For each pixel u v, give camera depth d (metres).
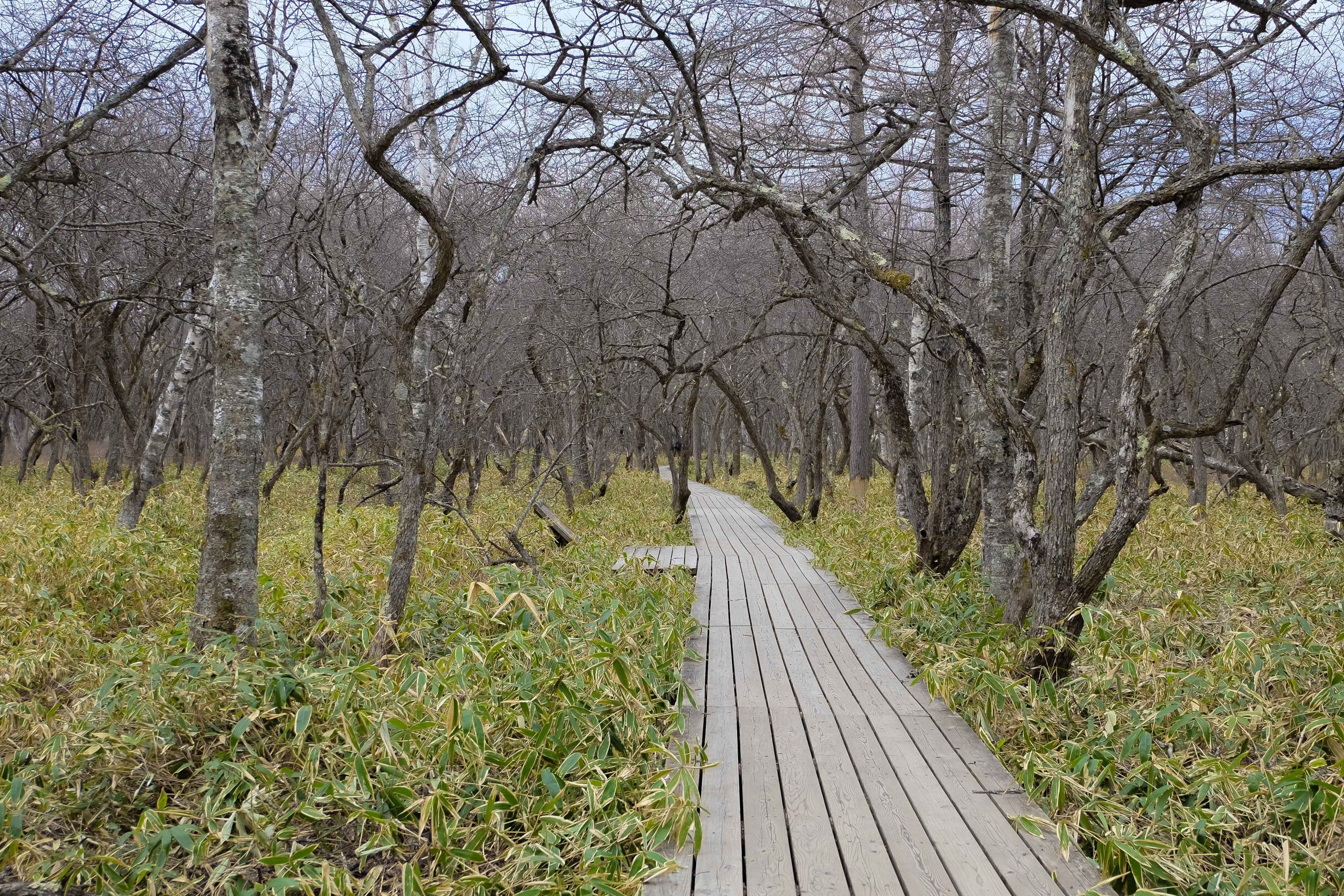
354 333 9.94
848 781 3.53
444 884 2.80
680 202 8.54
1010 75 6.25
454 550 7.95
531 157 6.05
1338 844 3.04
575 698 3.86
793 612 7.03
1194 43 5.83
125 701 3.63
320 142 8.26
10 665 4.82
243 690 3.67
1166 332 10.14
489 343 12.25
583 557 8.27
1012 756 3.79
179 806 3.33
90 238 12.12
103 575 6.70
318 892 2.85
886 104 7.18
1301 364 15.27
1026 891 2.68
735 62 6.11
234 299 4.59
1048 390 4.56
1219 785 3.34
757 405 26.08
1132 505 4.34
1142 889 2.69
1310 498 11.15
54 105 9.32
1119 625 4.68
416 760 3.55
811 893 2.68
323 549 7.34
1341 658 4.37
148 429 15.48
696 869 2.84
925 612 5.93
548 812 3.24
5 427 23.20
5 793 3.24
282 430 21.17
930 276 7.96
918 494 7.06
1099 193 6.24
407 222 11.15
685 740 3.98
